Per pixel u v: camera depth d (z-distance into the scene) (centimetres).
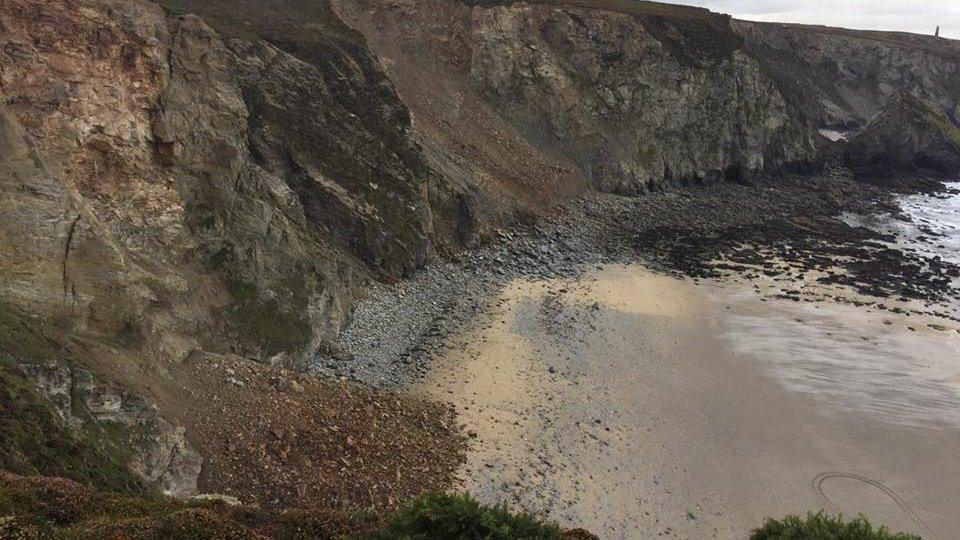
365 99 4816
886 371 3666
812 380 3538
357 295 3953
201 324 2802
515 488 2489
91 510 1391
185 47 3384
